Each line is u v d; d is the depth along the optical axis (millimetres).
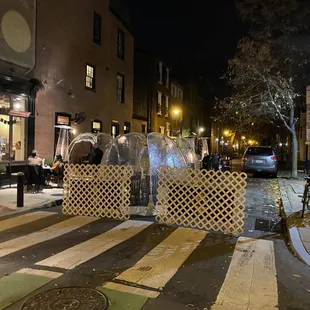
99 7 19719
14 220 8336
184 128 42312
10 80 13344
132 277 4895
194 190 7852
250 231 7688
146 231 7496
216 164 18516
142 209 9016
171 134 36438
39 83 14773
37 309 3881
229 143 69375
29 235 7047
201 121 51844
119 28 22453
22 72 14141
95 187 8914
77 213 9094
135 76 30406
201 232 7457
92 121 19297
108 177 8805
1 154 13398
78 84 17859
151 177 9266
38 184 12227
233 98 19844
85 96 18531
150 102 30891
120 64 22531
